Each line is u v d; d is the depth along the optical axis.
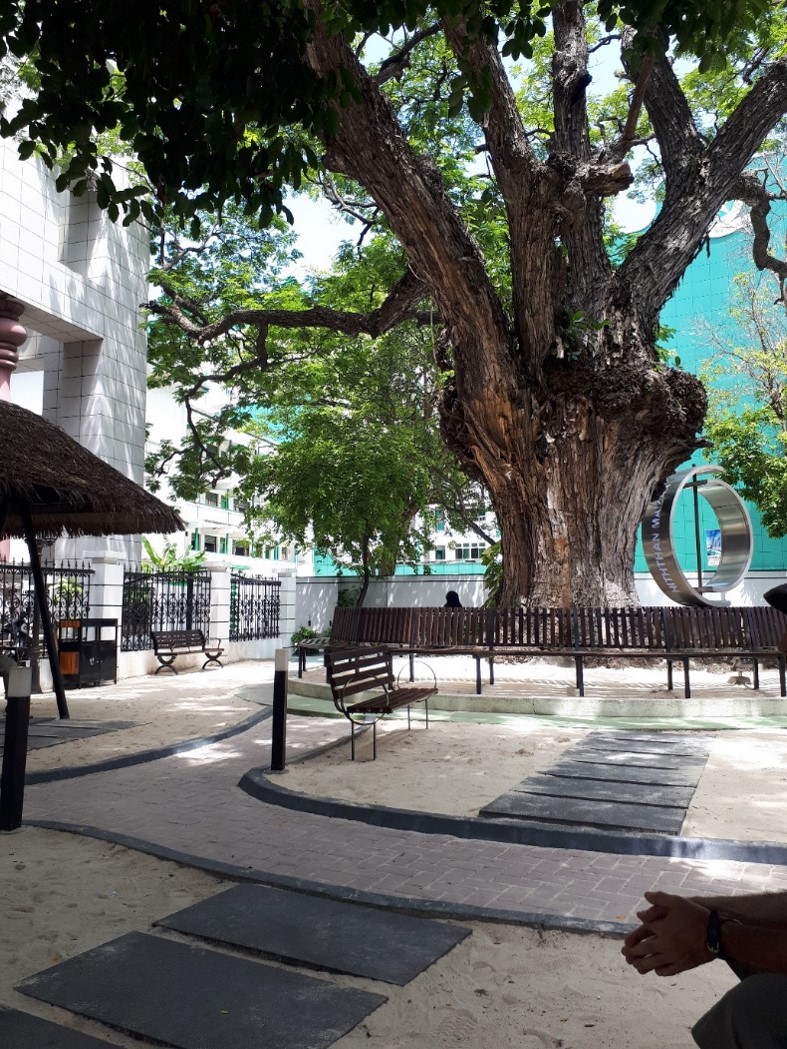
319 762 7.50
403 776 6.86
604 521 14.52
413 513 27.80
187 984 3.23
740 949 1.59
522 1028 2.93
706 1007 3.08
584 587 14.36
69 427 20.50
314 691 12.09
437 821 5.42
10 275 17.53
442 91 17.80
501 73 12.12
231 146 5.09
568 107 14.35
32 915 4.00
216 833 5.41
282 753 7.09
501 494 15.09
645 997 3.16
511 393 14.01
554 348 13.95
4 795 5.45
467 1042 2.84
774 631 11.23
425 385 27.77
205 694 13.69
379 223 19.69
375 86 11.38
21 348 21.50
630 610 11.01
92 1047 2.76
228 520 47.94
